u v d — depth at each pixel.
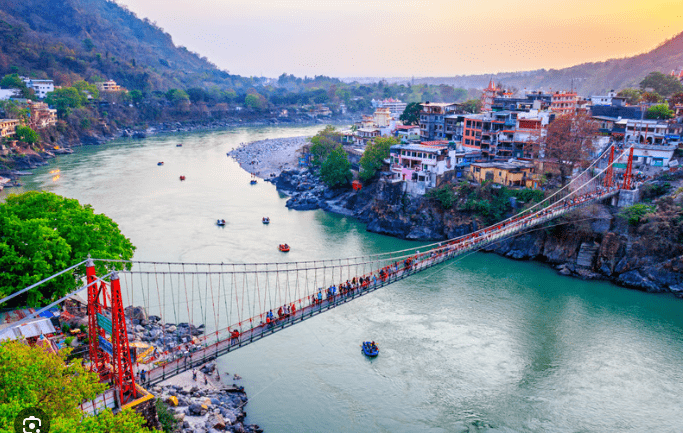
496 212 99.94
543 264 91.94
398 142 130.00
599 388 56.28
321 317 71.31
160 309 69.88
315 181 143.62
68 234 55.81
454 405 53.56
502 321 70.38
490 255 96.50
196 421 47.59
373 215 111.81
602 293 80.19
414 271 64.25
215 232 105.44
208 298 73.81
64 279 53.28
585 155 105.12
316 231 108.19
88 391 31.73
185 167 172.62
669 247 82.44
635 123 120.06
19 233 51.84
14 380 29.12
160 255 91.69
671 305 76.31
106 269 57.75
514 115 123.56
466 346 64.19
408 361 60.94
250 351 62.88
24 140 174.00
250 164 178.25
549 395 55.19
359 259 92.00
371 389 55.84
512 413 52.41
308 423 50.44
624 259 84.44
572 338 66.19
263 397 54.22
